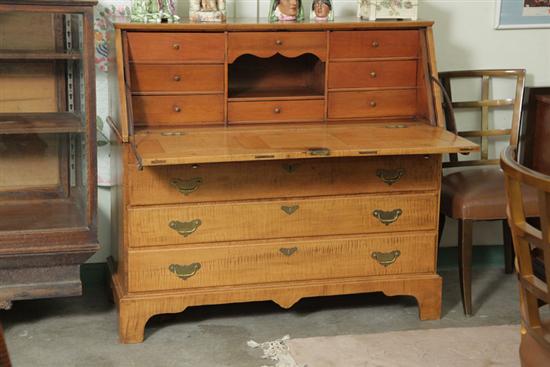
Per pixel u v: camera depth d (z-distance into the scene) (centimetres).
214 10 378
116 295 374
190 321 384
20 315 388
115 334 370
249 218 360
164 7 371
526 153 441
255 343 360
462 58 449
